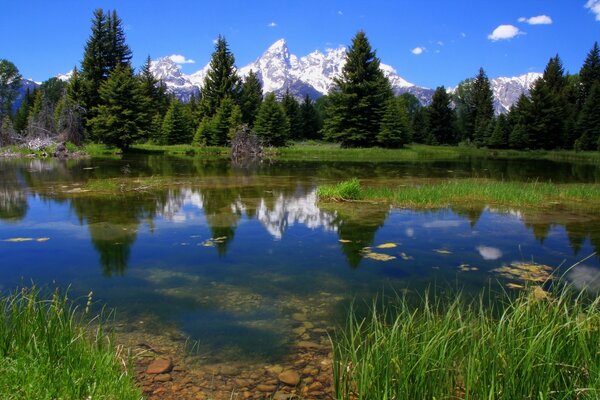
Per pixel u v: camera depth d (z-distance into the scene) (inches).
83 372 111.1
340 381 128.0
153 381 128.6
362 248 284.7
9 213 386.3
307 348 150.6
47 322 131.2
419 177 745.0
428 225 354.9
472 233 328.5
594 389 96.2
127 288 208.2
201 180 661.3
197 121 2059.5
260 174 775.7
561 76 2411.4
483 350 114.0
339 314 179.6
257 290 207.3
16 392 99.8
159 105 2375.7
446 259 260.2
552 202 469.7
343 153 1553.9
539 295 195.2
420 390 107.3
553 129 2037.4
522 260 260.4
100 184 556.4
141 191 529.0
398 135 1790.1
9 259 252.2
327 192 477.7
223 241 299.0
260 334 161.2
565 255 271.3
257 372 135.3
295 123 2453.2
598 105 1918.1
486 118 2628.0
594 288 210.4
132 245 286.4
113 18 1720.0
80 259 253.9
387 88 1859.0
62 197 475.5
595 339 119.8
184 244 289.6
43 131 1449.3
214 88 2038.6
